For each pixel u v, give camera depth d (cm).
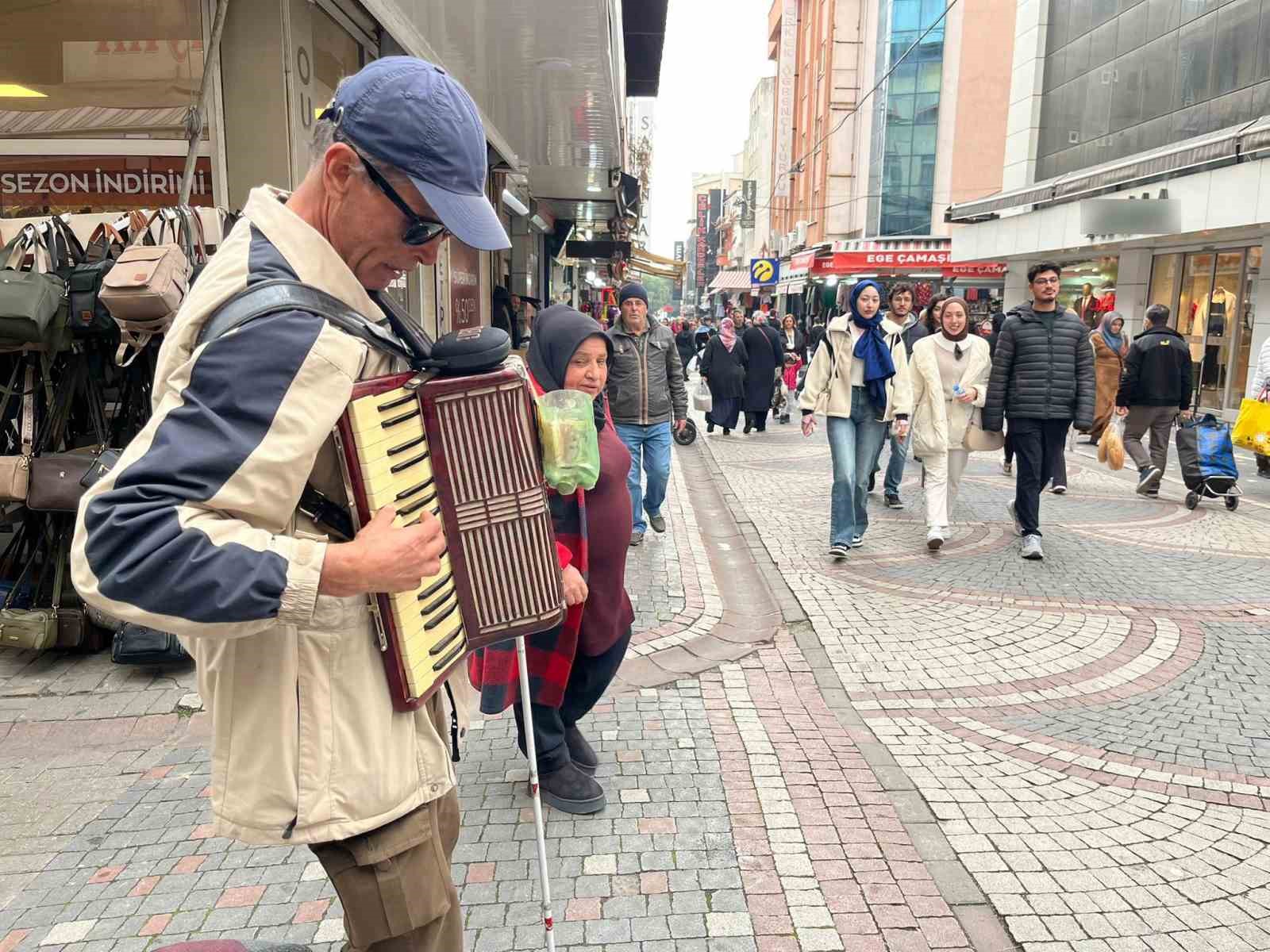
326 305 134
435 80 138
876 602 547
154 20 509
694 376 2550
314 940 243
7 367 433
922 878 274
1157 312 849
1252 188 1356
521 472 165
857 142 4066
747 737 369
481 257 1155
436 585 154
